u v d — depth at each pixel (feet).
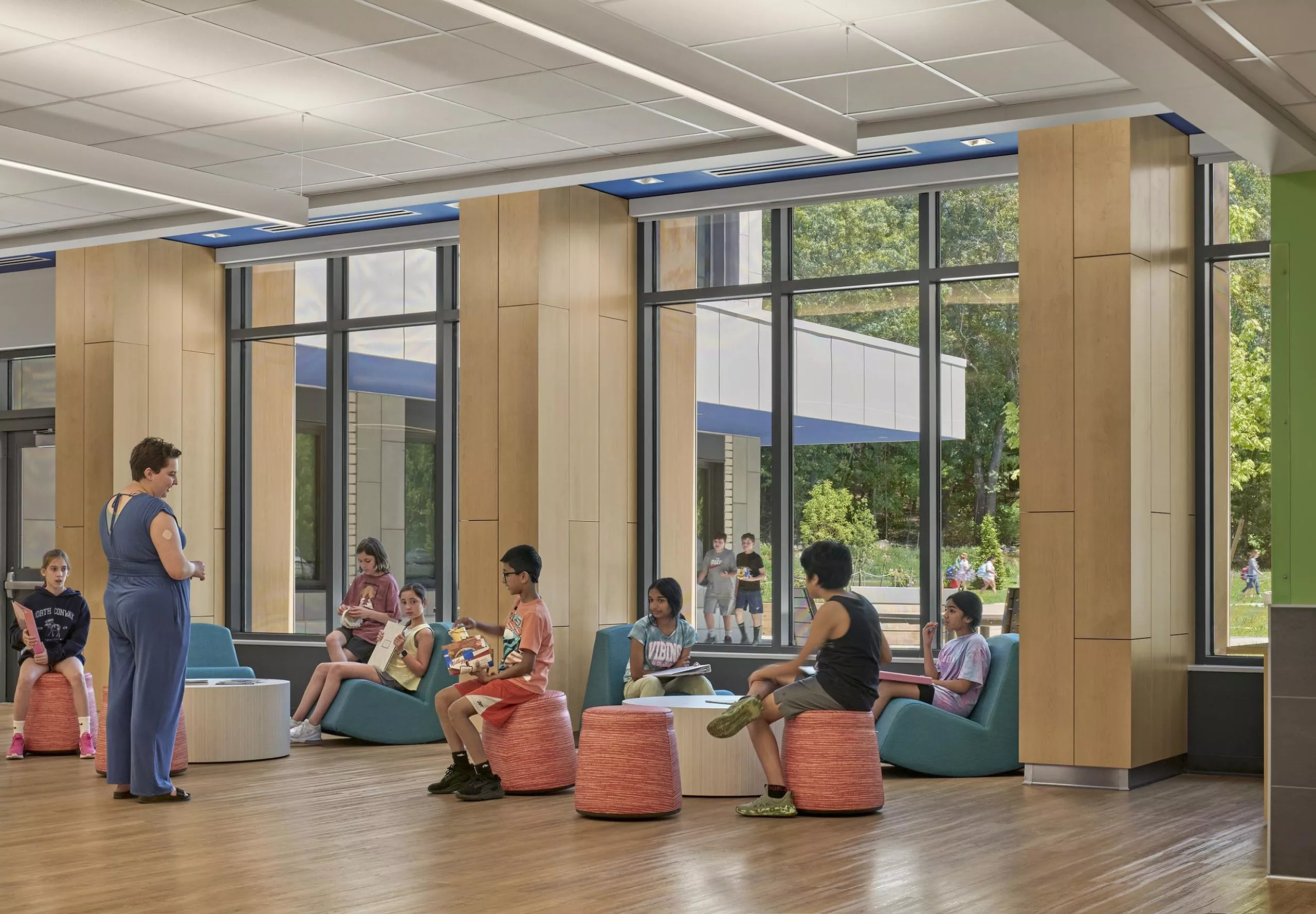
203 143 29.86
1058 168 27.12
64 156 26.35
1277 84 20.62
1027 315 27.27
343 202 34.27
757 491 33.47
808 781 22.99
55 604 31.12
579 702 33.04
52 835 21.35
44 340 41.68
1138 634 26.45
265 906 16.70
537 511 32.22
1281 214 22.95
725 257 34.06
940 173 30.63
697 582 34.27
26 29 23.09
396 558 37.76
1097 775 26.27
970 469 31.14
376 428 38.32
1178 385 28.50
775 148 29.48
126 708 24.70
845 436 32.53
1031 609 27.02
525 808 23.88
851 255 32.48
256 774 28.07
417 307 37.58
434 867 18.94
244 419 40.70
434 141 29.81
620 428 34.60
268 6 22.06
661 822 22.40
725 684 33.24
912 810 23.61
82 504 38.93
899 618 31.71
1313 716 18.37
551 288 32.73
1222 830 21.89
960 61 24.49
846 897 17.10
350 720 32.14
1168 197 28.17
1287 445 21.86
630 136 29.43
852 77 25.44
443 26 22.93
